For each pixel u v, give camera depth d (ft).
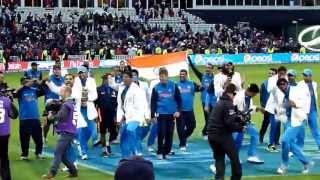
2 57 170.09
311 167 53.16
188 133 61.98
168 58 67.46
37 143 57.00
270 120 61.52
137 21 223.30
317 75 154.81
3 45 183.32
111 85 59.88
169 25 231.09
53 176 47.85
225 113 42.06
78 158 57.52
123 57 189.78
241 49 210.38
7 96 46.70
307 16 249.14
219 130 42.34
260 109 54.29
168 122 56.29
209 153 60.03
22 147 56.59
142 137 57.16
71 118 47.52
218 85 60.03
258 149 62.44
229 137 42.42
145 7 242.58
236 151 42.50
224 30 221.25
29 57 179.83
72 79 50.11
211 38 213.46
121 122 51.70
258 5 250.37
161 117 56.13
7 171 46.42
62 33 196.54
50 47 188.44
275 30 250.37
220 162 43.19
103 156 58.54
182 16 235.20
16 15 206.90
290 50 215.51
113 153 60.13
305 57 205.57
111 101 59.11
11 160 56.70
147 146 62.39
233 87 42.42
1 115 45.57
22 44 183.32
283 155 50.49
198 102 106.11
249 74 160.76
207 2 245.45
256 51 212.02
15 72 169.89
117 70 61.36
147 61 67.46
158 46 199.11
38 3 225.56
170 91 56.08
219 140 42.32
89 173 51.11
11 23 194.80
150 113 56.03
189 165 54.29
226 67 59.77
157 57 67.51
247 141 66.18
